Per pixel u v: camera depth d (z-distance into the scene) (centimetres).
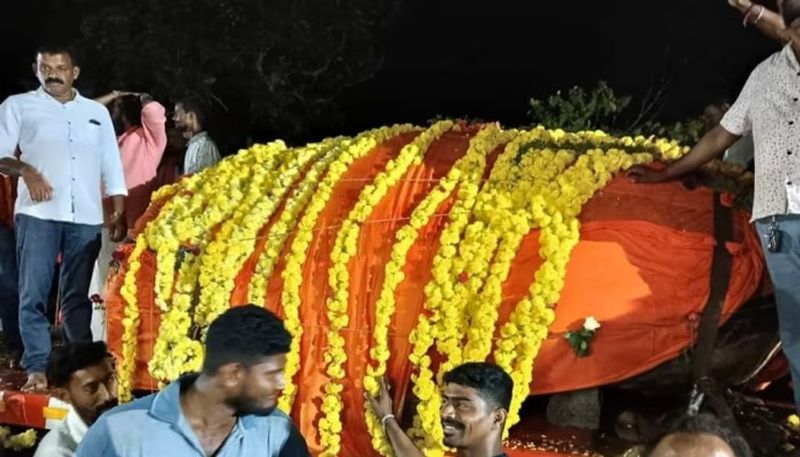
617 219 444
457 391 346
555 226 441
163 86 1057
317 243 483
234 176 550
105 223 669
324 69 1113
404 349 451
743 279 426
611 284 427
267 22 1075
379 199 484
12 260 643
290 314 471
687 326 423
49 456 383
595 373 427
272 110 1095
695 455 254
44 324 577
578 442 436
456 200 475
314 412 464
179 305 500
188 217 529
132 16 1058
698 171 474
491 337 430
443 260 448
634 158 482
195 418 297
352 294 466
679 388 448
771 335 439
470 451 347
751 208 451
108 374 395
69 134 578
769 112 407
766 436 425
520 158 494
